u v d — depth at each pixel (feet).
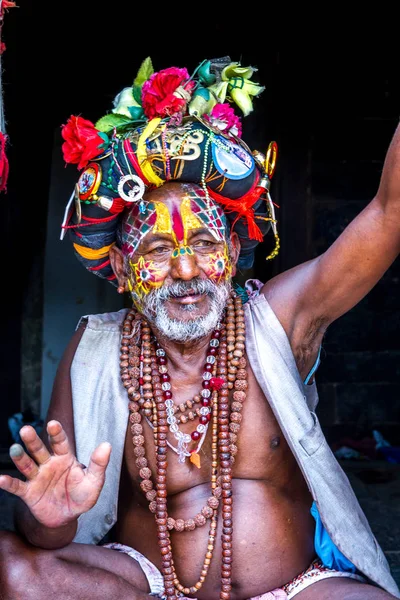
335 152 16.67
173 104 6.51
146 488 6.75
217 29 16.14
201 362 6.88
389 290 16.94
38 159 16.05
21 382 17.13
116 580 6.38
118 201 6.70
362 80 16.46
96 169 6.64
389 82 16.52
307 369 7.01
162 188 6.72
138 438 6.79
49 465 5.65
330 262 6.46
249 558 6.63
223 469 6.63
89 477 5.73
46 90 15.78
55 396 7.13
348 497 6.79
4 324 16.87
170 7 15.98
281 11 16.06
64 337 17.26
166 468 6.77
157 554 6.84
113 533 7.47
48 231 16.97
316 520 6.86
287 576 6.69
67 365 7.14
